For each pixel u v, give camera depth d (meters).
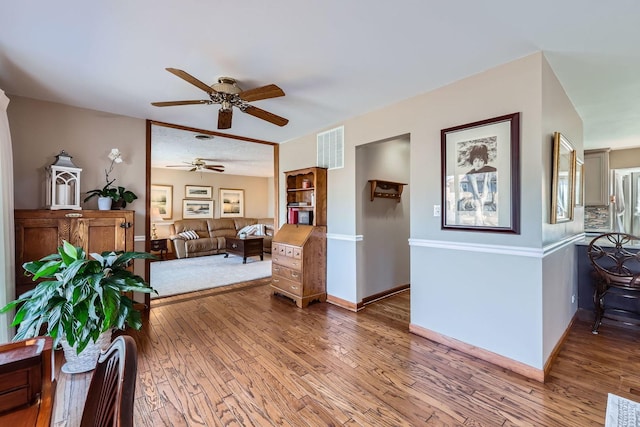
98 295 1.97
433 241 2.65
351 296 3.54
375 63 2.23
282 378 2.06
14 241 2.45
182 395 1.87
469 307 2.42
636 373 2.10
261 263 6.52
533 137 2.09
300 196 4.41
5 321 2.22
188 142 5.12
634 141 4.37
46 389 0.89
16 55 2.11
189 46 2.00
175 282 4.75
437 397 1.86
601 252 2.93
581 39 1.92
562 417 1.66
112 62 2.21
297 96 2.87
